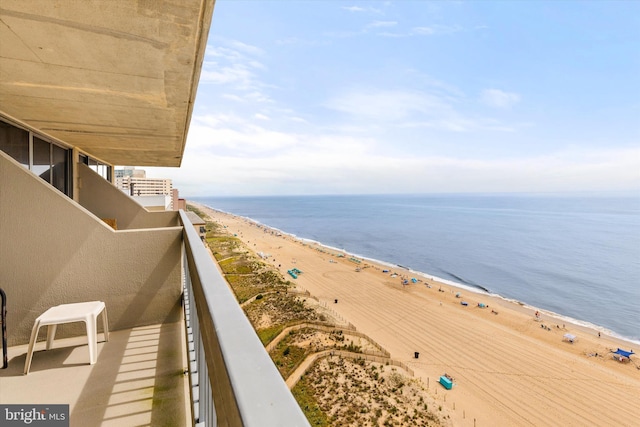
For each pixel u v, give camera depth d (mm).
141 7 1638
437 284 37125
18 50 2051
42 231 2887
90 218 3043
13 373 2354
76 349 2742
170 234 3352
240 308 919
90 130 4301
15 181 2803
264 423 429
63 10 1630
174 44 2025
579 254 57125
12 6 1575
